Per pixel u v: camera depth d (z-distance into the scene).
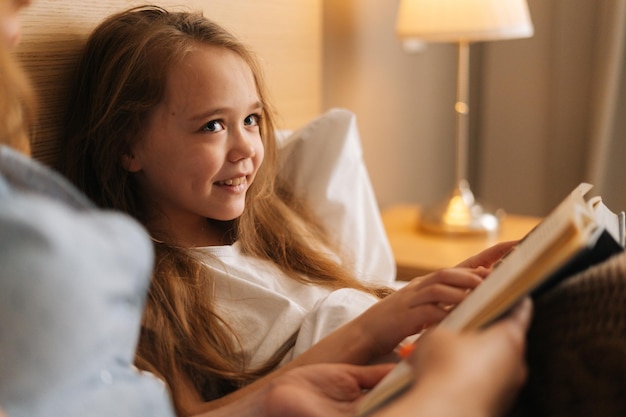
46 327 0.43
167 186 1.01
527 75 2.29
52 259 0.42
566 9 2.16
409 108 2.22
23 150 0.63
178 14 1.06
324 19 1.77
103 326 0.45
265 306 1.00
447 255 1.70
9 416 0.43
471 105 2.45
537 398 0.61
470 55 2.41
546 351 0.61
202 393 0.94
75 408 0.46
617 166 2.11
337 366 0.77
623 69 2.05
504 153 2.38
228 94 0.99
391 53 2.10
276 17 1.53
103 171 1.01
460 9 1.67
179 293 0.94
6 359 0.43
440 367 0.49
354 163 1.38
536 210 2.35
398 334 0.85
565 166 2.25
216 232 1.13
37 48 0.97
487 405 0.49
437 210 1.93
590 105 2.13
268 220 1.18
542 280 0.56
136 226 0.49
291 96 1.63
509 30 1.69
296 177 1.32
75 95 1.02
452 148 2.54
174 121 0.98
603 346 0.58
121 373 0.50
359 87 1.96
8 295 0.42
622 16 2.00
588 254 0.62
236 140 1.01
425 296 0.82
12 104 0.61
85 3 1.05
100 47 1.01
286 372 0.84
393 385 0.58
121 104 0.98
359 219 1.36
